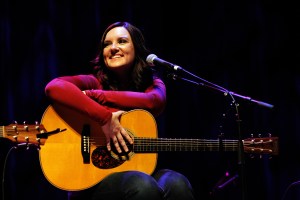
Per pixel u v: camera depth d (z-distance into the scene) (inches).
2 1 215.5
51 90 127.7
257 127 251.9
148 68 153.2
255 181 248.8
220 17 259.6
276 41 256.2
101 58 151.8
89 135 131.6
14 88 214.4
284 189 247.8
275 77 255.4
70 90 128.1
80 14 231.3
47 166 126.5
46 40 222.4
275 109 252.7
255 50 257.1
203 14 260.5
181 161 249.8
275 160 249.3
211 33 259.8
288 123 251.9
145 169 137.9
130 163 136.3
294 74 254.1
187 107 254.8
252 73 256.7
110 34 150.0
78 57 228.2
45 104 217.8
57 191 217.2
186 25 259.8
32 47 219.5
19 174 211.2
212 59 259.1
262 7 257.6
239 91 256.7
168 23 256.8
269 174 249.1
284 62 255.0
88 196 132.3
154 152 140.3
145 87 153.9
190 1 260.1
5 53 213.9
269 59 256.2
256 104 143.6
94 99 136.6
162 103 148.7
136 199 118.8
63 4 227.6
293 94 253.4
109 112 130.8
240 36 258.2
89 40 231.0
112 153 134.0
